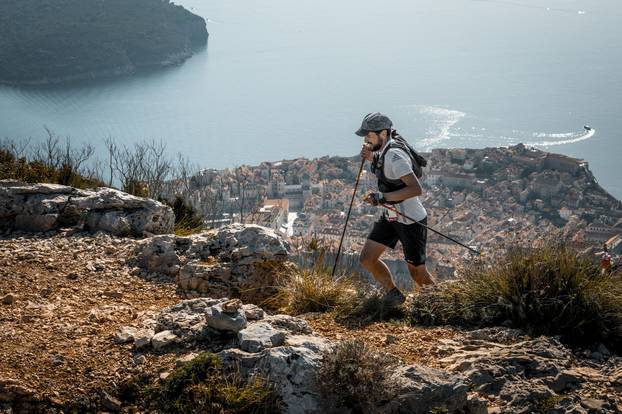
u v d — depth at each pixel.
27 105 174.50
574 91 194.38
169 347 4.64
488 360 4.64
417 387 4.00
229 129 155.25
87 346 4.76
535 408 4.15
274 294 6.72
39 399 4.09
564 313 5.44
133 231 8.17
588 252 6.00
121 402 4.20
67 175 12.20
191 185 16.73
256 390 3.98
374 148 5.96
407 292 6.89
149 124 156.00
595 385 4.47
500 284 5.73
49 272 6.66
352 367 3.98
